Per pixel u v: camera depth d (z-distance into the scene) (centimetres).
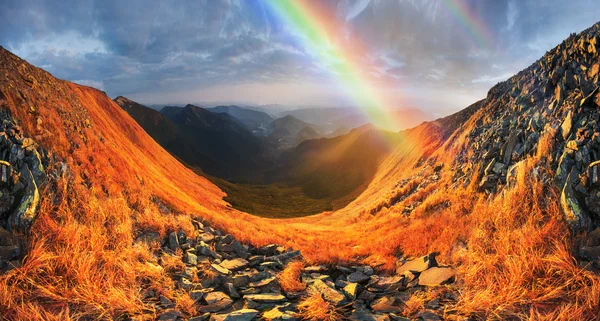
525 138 1269
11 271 640
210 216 1834
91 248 813
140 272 782
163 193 2147
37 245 739
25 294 615
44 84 2247
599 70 1030
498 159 1356
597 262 607
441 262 890
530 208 855
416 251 1077
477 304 589
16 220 764
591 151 780
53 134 1398
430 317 587
